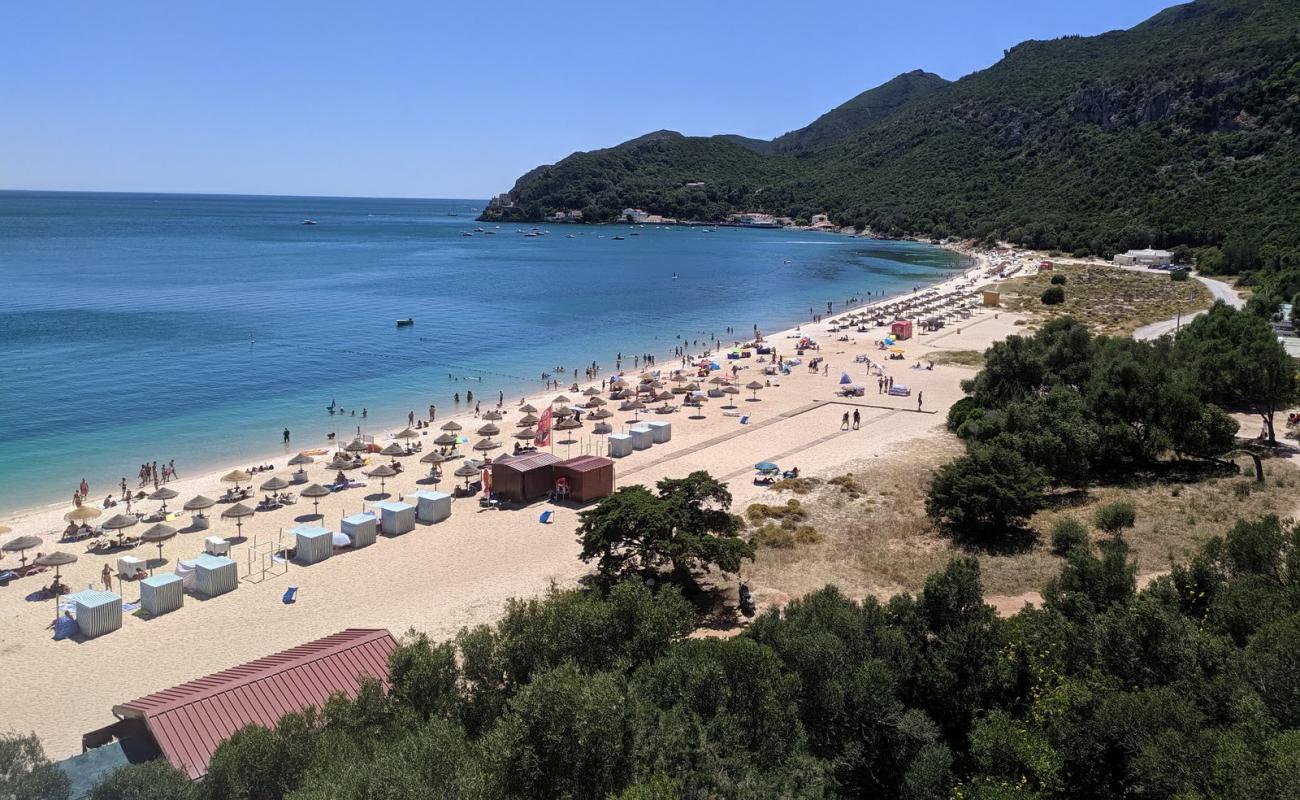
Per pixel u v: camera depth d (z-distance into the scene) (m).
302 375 79.88
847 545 38.69
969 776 18.77
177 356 85.12
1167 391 45.91
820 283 169.00
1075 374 59.91
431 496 44.16
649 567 36.28
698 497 37.06
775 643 21.59
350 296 134.12
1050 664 20.45
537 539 41.28
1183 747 15.06
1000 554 36.28
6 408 65.06
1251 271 139.38
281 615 33.25
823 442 58.47
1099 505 41.41
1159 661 19.28
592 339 104.00
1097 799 16.55
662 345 101.06
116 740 22.11
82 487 47.12
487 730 17.77
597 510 36.09
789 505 43.78
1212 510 38.41
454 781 14.56
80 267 161.00
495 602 34.12
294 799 14.07
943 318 113.25
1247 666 17.53
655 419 66.06
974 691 20.31
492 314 120.88
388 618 32.84
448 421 64.00
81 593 32.97
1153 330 97.06
